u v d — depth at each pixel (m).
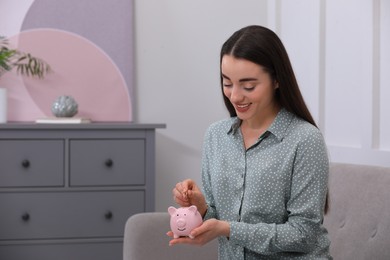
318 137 1.37
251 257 1.43
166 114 3.18
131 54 3.11
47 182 2.63
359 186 1.76
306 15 2.65
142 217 1.83
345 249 1.72
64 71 3.06
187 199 1.45
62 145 2.64
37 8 3.04
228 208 1.46
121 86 3.10
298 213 1.34
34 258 2.63
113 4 3.09
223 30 3.21
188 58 3.19
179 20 3.17
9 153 2.61
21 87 3.02
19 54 3.01
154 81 3.17
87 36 3.07
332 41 2.40
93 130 2.65
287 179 1.38
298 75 2.75
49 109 3.04
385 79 2.00
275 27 3.06
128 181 2.68
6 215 2.62
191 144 3.21
